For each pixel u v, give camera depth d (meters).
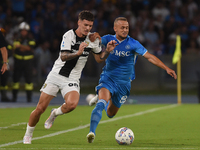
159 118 38.75
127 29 26.77
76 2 88.75
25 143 23.03
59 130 29.81
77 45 23.30
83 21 22.77
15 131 28.89
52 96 23.42
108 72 27.92
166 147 22.22
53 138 25.72
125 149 20.91
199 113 43.72
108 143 23.81
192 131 29.89
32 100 58.75
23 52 54.28
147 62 75.00
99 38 23.84
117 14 85.25
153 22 84.25
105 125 33.28
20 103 53.88
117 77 27.62
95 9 87.31
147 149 21.05
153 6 90.31
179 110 47.12
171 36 81.69
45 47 75.81
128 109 48.16
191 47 80.44
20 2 84.31
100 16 85.94
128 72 27.80
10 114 41.00
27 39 54.31
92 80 74.25
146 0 90.44
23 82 76.50
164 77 74.94
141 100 62.34
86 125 33.03
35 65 73.81
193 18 87.88
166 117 39.66
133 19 85.19
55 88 23.39
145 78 75.00
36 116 22.89
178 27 84.12
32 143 23.39
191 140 25.38
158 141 24.86
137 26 82.69
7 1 83.56
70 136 26.73
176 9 89.81
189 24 87.00
